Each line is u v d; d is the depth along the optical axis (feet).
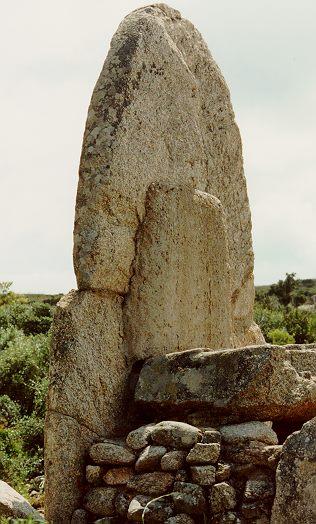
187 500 14.65
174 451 15.21
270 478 14.49
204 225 19.94
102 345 17.38
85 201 17.62
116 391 17.43
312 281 176.76
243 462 14.79
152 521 14.83
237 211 23.93
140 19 19.53
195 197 19.81
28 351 31.60
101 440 16.58
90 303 17.33
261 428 15.28
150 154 18.97
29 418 26.35
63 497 16.31
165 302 18.65
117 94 18.31
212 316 19.90
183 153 20.30
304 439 13.99
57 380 16.69
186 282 19.24
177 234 19.12
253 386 15.53
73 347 16.85
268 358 15.57
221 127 23.36
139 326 18.12
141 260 18.35
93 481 16.12
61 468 16.38
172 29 21.48
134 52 18.83
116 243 17.79
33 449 24.88
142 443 15.78
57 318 17.04
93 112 18.24
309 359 16.93
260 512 14.23
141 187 18.56
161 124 19.48
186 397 16.34
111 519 15.60
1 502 15.42
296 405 15.94
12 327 40.40
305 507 13.73
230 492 14.51
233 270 23.65
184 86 20.52
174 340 18.74
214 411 16.07
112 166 17.75
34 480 22.65
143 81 18.95
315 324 57.16
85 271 17.33
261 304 75.66
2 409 27.96
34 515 15.53
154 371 17.12
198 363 16.44
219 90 23.57
